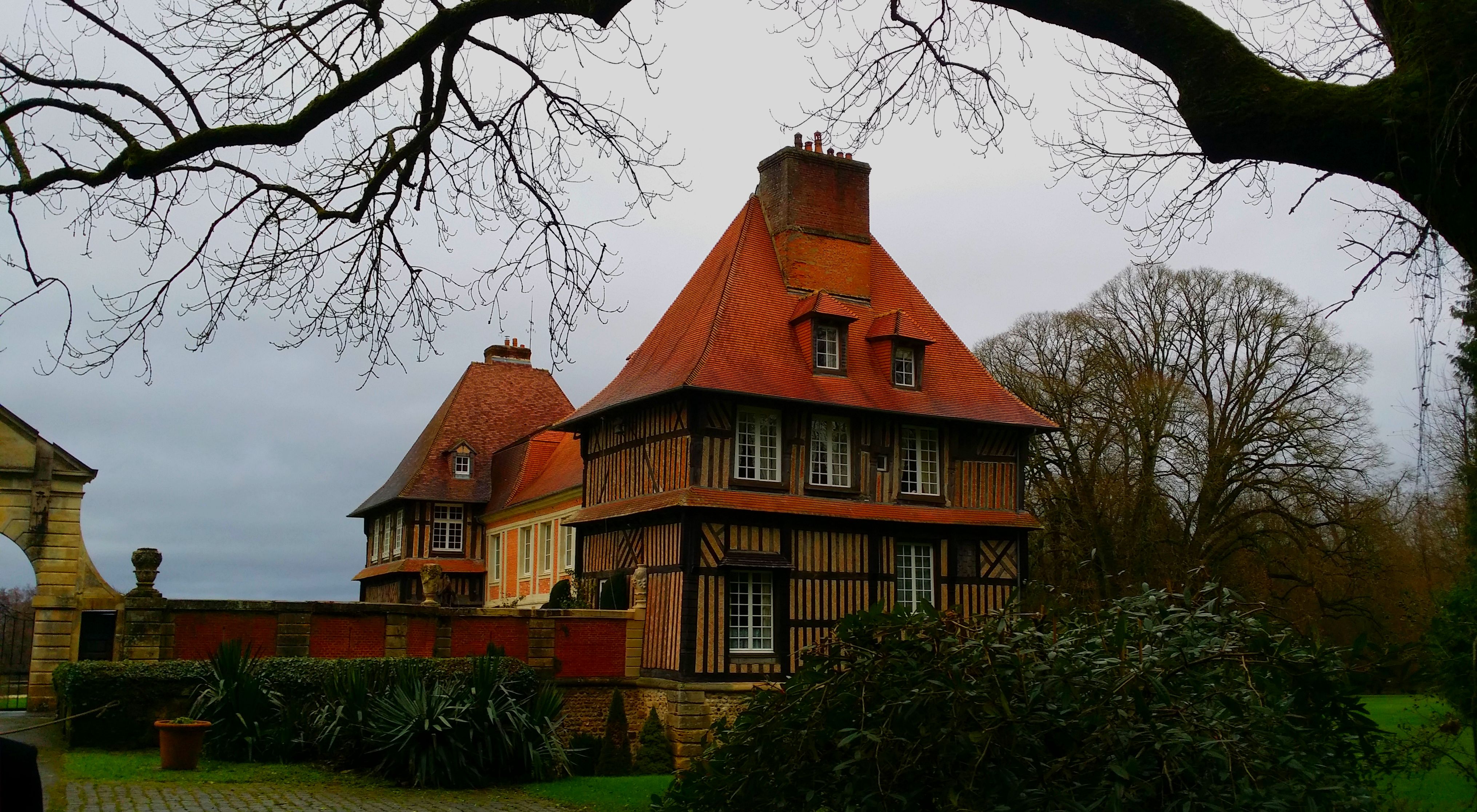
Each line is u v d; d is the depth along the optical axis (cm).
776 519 2114
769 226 2498
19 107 709
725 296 2291
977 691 562
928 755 583
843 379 2277
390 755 1438
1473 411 534
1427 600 1493
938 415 2305
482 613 1992
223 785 1295
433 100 812
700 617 2016
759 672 2048
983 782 566
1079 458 3175
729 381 2106
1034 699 564
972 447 2372
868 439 2252
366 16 835
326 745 1484
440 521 3622
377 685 1573
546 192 884
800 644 2086
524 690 1753
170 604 1717
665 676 2045
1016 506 2400
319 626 1839
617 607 2192
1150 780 529
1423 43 452
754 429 2141
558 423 2498
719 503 2039
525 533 3281
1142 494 2989
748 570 2067
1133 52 526
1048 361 3284
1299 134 482
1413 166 457
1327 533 2962
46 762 1359
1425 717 937
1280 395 2980
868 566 2194
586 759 1891
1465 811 933
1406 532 2548
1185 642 571
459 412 3828
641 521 2202
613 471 2359
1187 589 619
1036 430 2450
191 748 1370
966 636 596
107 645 1838
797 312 2291
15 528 1770
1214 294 3058
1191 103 505
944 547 2297
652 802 701
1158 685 531
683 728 1959
